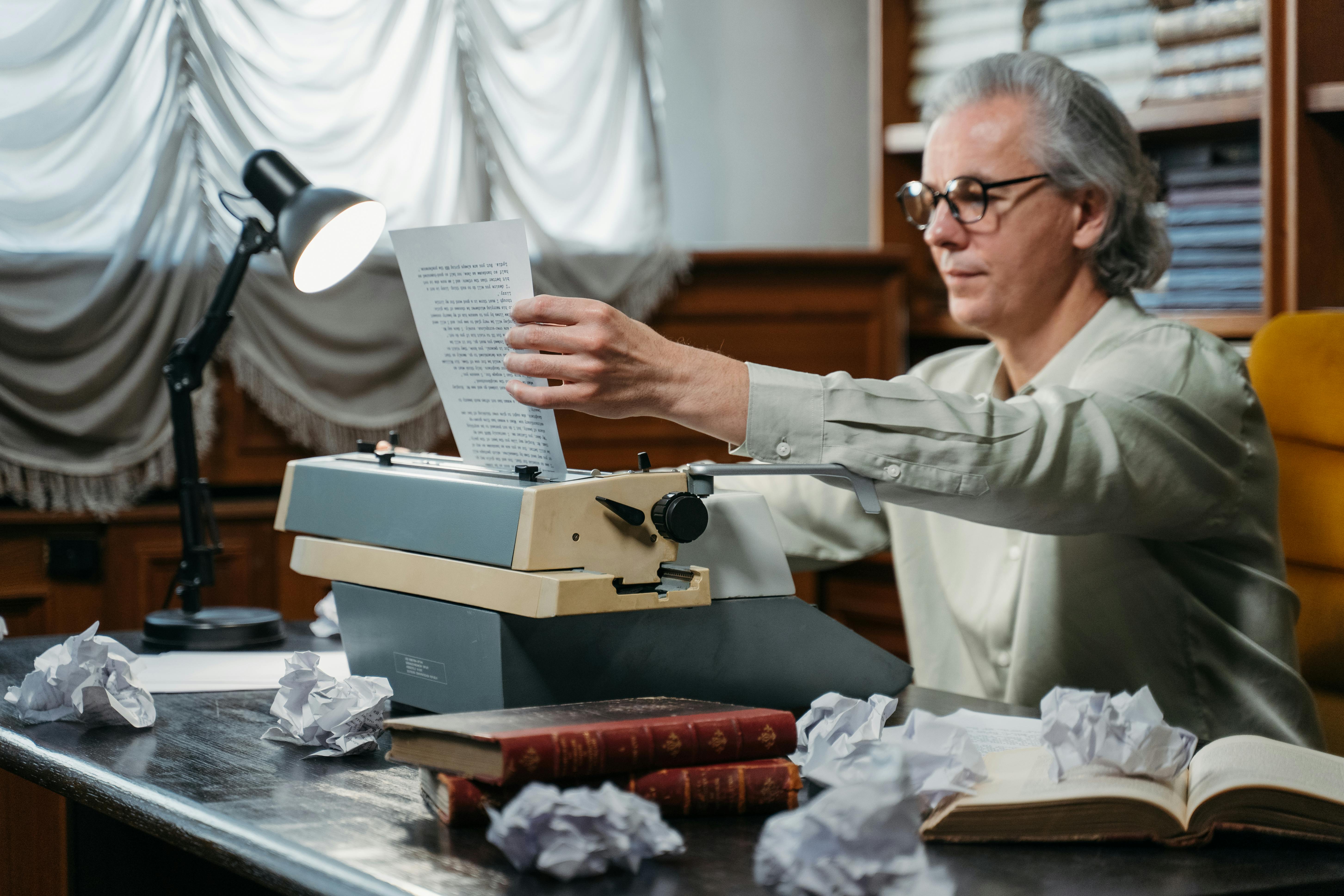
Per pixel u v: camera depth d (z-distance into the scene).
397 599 1.04
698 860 0.69
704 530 0.97
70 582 2.17
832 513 1.57
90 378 2.13
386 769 0.88
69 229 2.16
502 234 0.89
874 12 2.67
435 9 2.40
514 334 0.94
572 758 0.73
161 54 2.21
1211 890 0.66
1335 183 2.04
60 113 2.13
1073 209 1.44
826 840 0.62
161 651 1.36
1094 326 1.44
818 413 1.04
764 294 2.64
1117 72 2.27
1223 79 2.13
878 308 2.71
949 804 0.75
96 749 0.94
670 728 0.76
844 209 3.10
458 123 2.44
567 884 0.65
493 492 0.96
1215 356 1.34
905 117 2.70
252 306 2.25
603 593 0.92
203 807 0.78
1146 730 0.78
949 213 1.45
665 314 2.61
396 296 2.38
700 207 2.95
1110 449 1.12
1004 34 2.47
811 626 1.06
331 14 2.35
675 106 2.91
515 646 0.93
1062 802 0.73
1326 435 1.59
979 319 1.48
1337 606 1.57
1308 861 0.72
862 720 0.91
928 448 1.06
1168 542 1.39
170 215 2.21
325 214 1.32
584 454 2.49
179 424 1.47
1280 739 1.35
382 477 1.09
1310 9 2.00
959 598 1.55
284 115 2.31
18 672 1.24
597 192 2.59
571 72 2.55
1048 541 1.43
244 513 2.27
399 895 0.63
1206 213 2.20
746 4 2.96
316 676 0.97
